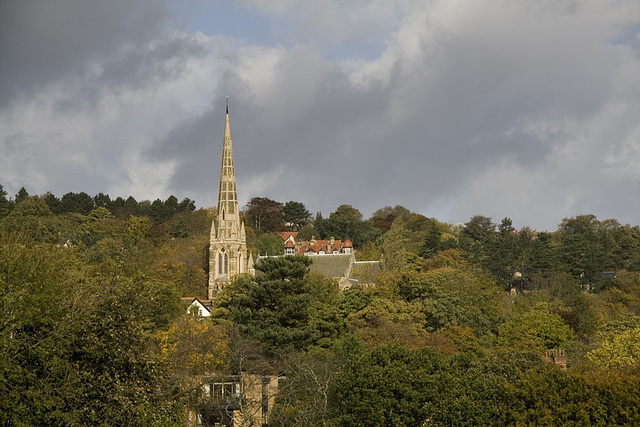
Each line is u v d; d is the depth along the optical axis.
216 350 91.06
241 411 74.06
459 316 122.25
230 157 199.38
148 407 54.25
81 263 120.88
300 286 112.44
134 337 56.47
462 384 73.50
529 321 120.75
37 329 54.16
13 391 49.25
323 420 71.19
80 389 52.16
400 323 116.88
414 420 71.94
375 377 72.31
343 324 116.81
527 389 71.19
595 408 68.75
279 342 100.44
